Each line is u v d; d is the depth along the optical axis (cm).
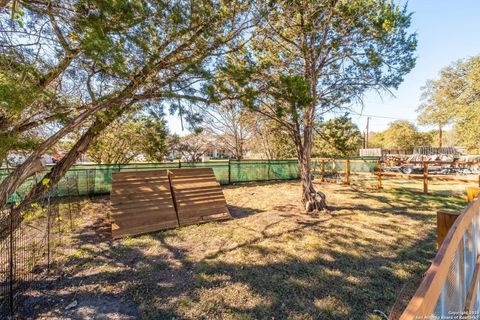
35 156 281
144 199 487
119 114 335
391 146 2419
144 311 229
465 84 1717
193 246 387
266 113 538
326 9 470
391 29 454
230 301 243
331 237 416
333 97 591
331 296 248
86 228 472
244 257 343
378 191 859
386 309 226
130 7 230
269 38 504
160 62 294
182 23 283
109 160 1013
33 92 208
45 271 304
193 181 568
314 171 1226
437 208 607
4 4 207
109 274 298
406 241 394
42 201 369
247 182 1114
